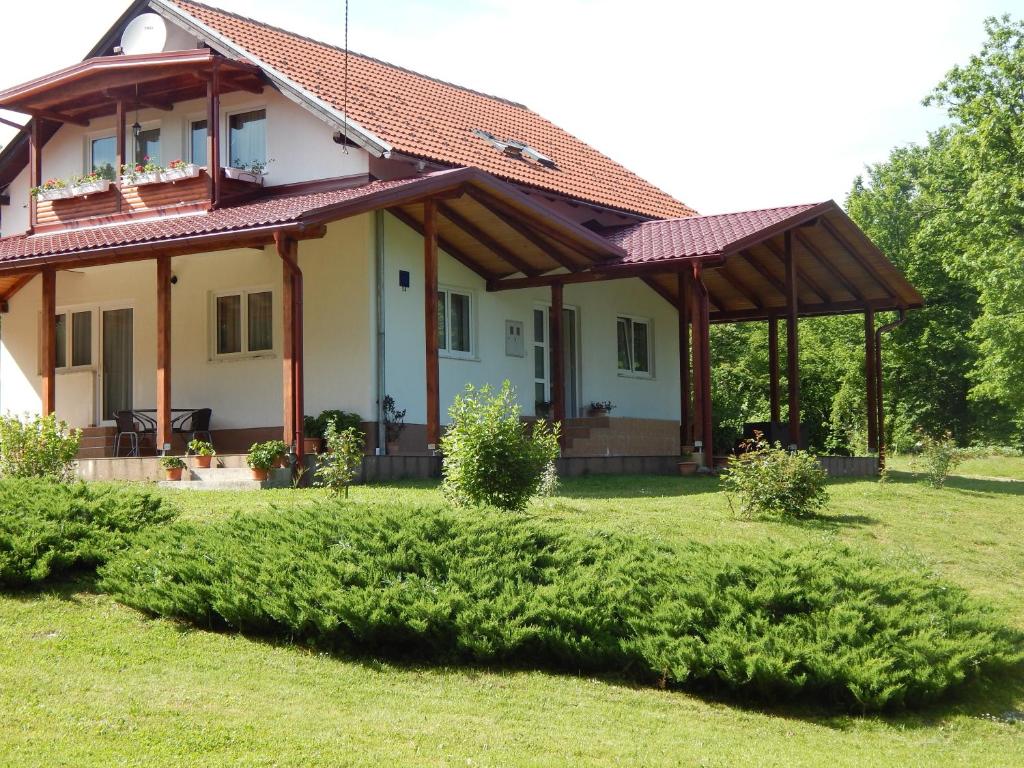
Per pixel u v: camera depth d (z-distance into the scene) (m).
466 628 9.30
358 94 21.47
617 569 10.24
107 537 11.18
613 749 7.60
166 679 8.41
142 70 19.55
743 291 24.80
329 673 8.86
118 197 20.28
